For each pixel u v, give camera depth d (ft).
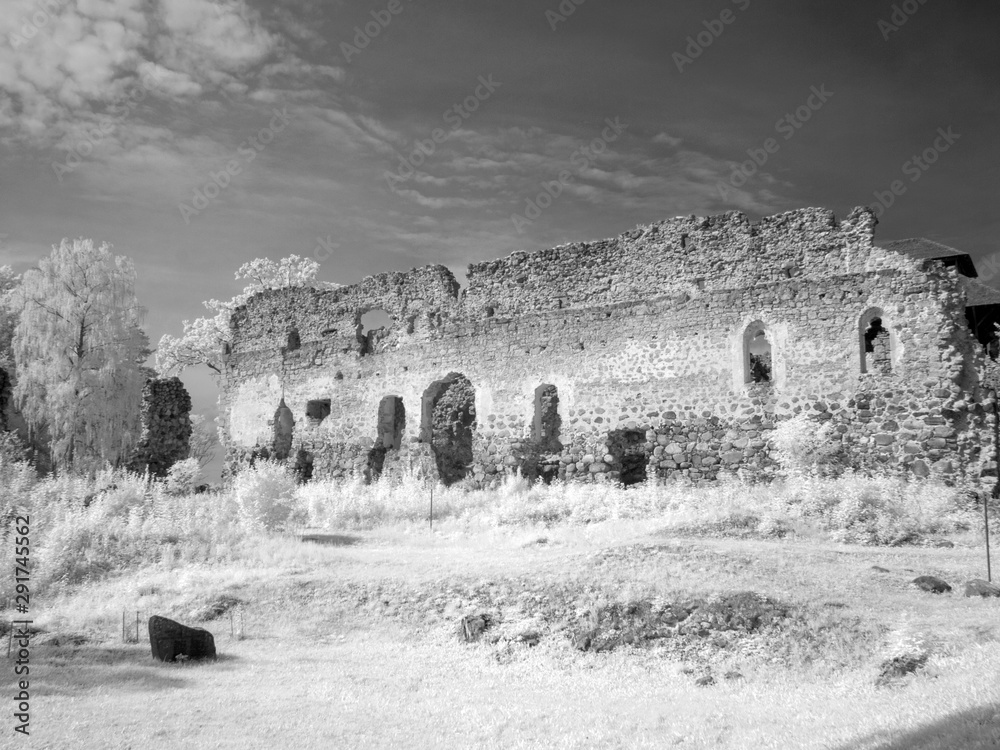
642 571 58.54
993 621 45.70
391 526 86.07
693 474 92.99
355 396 119.34
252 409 129.90
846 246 89.20
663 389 96.17
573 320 103.04
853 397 86.07
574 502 86.79
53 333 130.00
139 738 35.50
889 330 85.71
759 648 47.67
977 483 79.51
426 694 43.09
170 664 48.14
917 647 42.42
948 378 82.38
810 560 59.88
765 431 89.97
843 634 47.16
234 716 38.75
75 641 52.60
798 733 33.63
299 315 127.95
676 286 97.35
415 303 116.26
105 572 68.69
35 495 88.53
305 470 122.42
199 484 126.93
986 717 30.04
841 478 82.33
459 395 115.14
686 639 49.67
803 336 89.35
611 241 102.47
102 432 127.54
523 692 43.55
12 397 131.03
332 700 41.73
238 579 62.85
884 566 58.03
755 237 93.97
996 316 98.27
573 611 53.88
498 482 103.14
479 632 53.21
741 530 71.46
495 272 109.91
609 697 42.42
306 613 57.47
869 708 35.58
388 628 55.16
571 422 101.09
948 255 97.55
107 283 133.08
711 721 37.11
